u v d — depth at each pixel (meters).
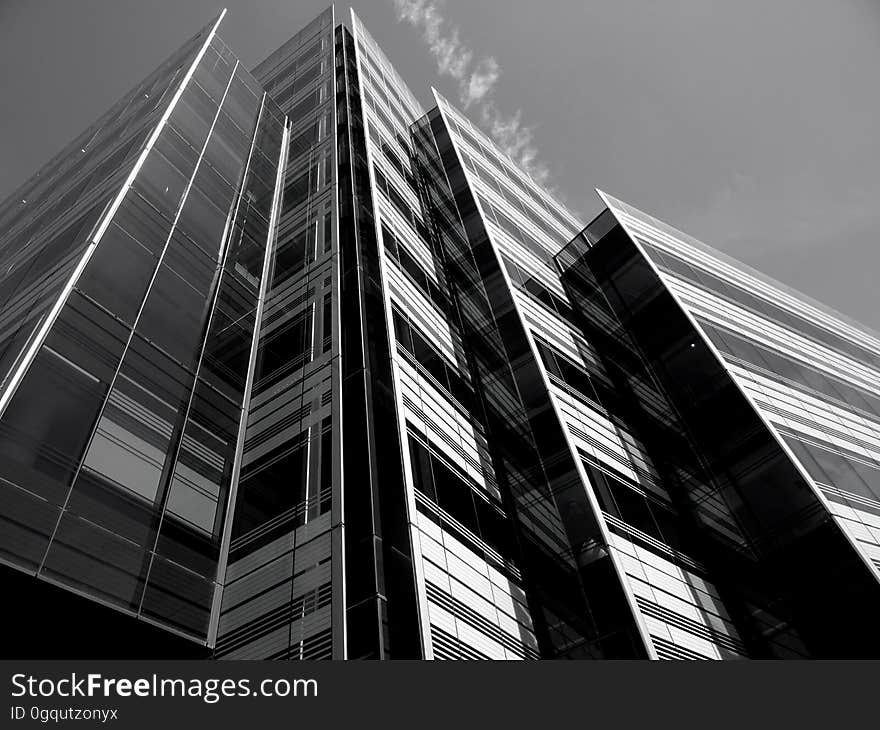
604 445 23.11
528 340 25.75
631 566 17.84
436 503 16.47
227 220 27.94
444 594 14.09
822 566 17.95
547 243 40.50
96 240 19.06
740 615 19.14
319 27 59.06
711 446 23.03
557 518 19.23
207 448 18.70
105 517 13.98
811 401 25.55
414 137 48.12
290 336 23.69
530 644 15.87
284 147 41.09
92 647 13.10
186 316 21.30
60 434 14.17
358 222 27.67
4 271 24.30
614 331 29.95
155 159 25.08
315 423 18.92
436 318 26.73
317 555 14.98
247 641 14.09
